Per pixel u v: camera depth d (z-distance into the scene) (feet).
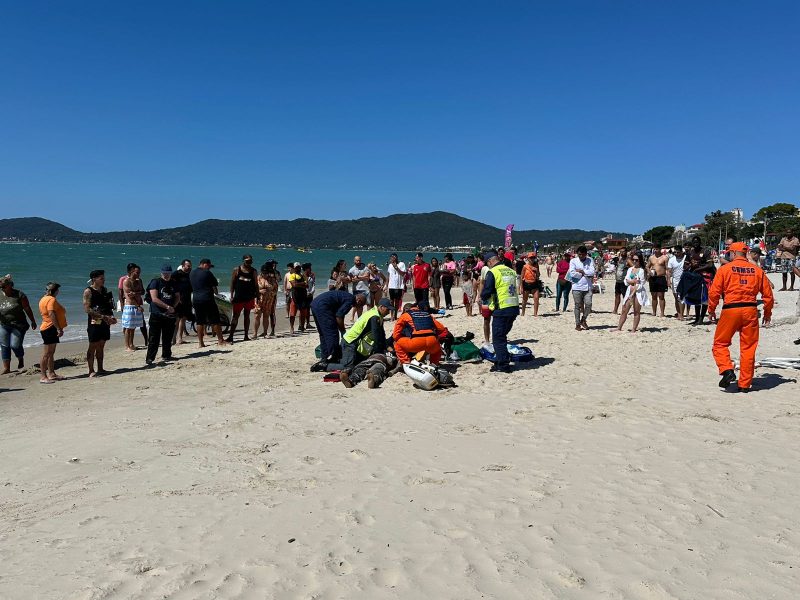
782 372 27.32
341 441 19.42
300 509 14.02
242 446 19.40
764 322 24.23
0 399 28.71
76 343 47.80
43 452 19.62
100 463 18.21
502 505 13.74
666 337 40.09
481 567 11.03
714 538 11.73
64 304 75.82
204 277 42.96
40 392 30.07
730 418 20.16
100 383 31.78
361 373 28.99
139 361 38.58
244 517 13.69
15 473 17.63
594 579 10.47
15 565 11.81
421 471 16.26
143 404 26.35
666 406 22.25
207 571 11.30
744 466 15.52
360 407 24.03
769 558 10.87
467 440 18.99
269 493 15.11
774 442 17.40
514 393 25.53
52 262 237.04
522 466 16.31
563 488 14.60
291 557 11.71
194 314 44.65
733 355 32.76
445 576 10.78
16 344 35.50
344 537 12.46
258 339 47.34
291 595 10.36
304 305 51.90
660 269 51.03
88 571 11.45
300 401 25.50
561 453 17.30
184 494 15.26
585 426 20.03
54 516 14.25
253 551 12.02
